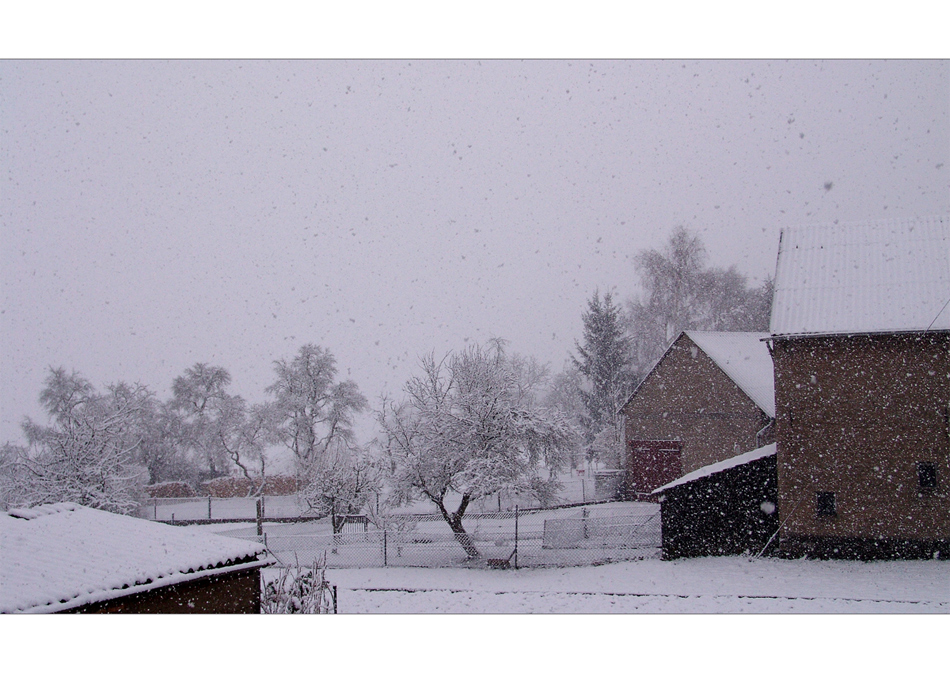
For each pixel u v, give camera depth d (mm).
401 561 21594
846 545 20031
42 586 8508
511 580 18625
